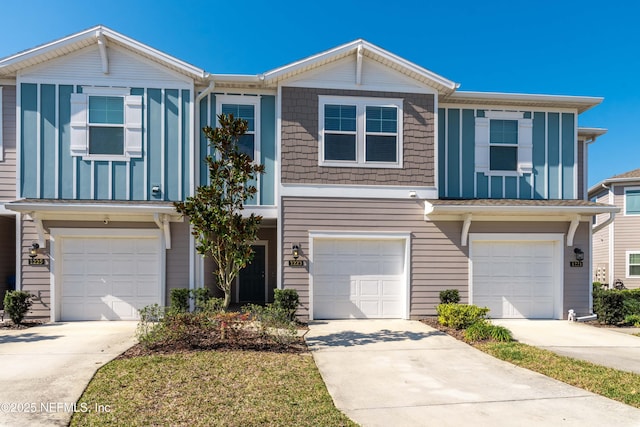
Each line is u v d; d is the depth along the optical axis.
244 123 7.66
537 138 11.83
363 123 10.72
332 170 10.59
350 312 10.65
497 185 11.66
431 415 4.70
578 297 11.09
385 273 10.80
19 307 9.45
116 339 8.20
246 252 7.67
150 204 9.86
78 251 10.29
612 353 7.52
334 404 4.98
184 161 10.58
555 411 4.83
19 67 10.12
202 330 8.03
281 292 9.84
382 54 10.50
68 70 10.32
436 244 10.80
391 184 10.74
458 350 7.62
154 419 4.39
